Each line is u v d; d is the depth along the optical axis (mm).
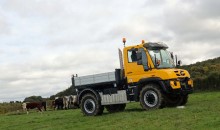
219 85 44688
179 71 20406
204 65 62094
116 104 23156
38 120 24047
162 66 20469
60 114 28438
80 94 22000
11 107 55750
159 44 21016
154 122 14820
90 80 21906
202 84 46156
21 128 19922
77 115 23797
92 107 21500
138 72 20531
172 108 18875
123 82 21203
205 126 12500
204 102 22359
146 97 19875
